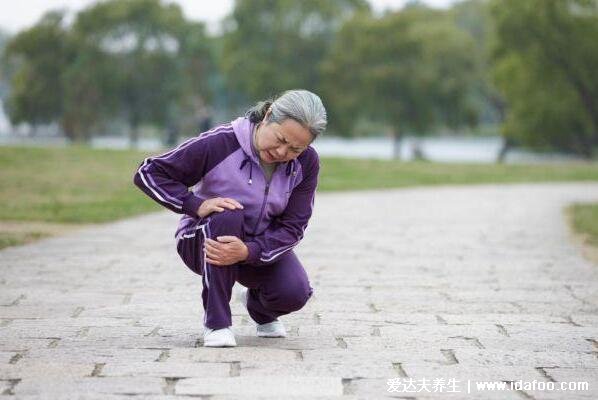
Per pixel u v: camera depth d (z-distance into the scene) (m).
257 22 61.25
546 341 4.92
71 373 4.02
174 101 67.50
